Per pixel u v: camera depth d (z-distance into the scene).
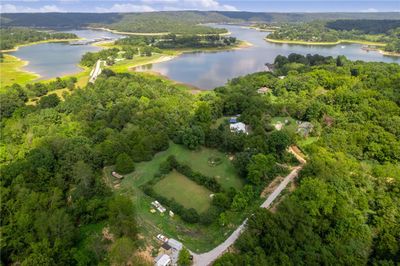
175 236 74.12
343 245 69.56
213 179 92.25
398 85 158.88
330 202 75.88
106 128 120.00
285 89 175.50
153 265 63.69
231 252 68.06
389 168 90.56
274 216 70.75
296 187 88.31
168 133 120.75
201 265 65.31
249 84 187.00
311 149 104.06
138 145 105.94
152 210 82.50
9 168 90.75
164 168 99.56
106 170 100.25
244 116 136.62
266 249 66.31
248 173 91.44
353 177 87.75
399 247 68.50
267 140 106.31
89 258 66.75
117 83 187.12
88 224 79.12
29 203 77.44
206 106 138.00
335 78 181.50
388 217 75.81
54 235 69.75
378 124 119.81
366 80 179.75
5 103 155.38
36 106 160.38
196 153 112.75
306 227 69.94
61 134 117.00
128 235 71.31
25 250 69.31
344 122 123.00
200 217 78.56
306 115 135.75
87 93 170.62
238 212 81.25
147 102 156.12
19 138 123.00
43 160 93.62
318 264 63.31
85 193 85.25
